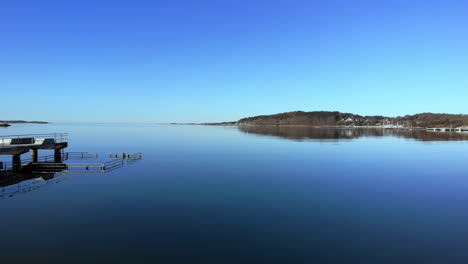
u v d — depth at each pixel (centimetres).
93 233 1619
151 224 1758
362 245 1510
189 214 1939
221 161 4384
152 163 4159
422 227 1761
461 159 4784
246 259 1356
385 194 2502
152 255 1381
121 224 1753
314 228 1720
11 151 3216
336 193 2519
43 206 2088
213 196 2380
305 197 2372
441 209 2103
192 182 2898
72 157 4844
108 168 3641
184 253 1404
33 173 3306
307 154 5347
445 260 1369
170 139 9844
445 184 2903
